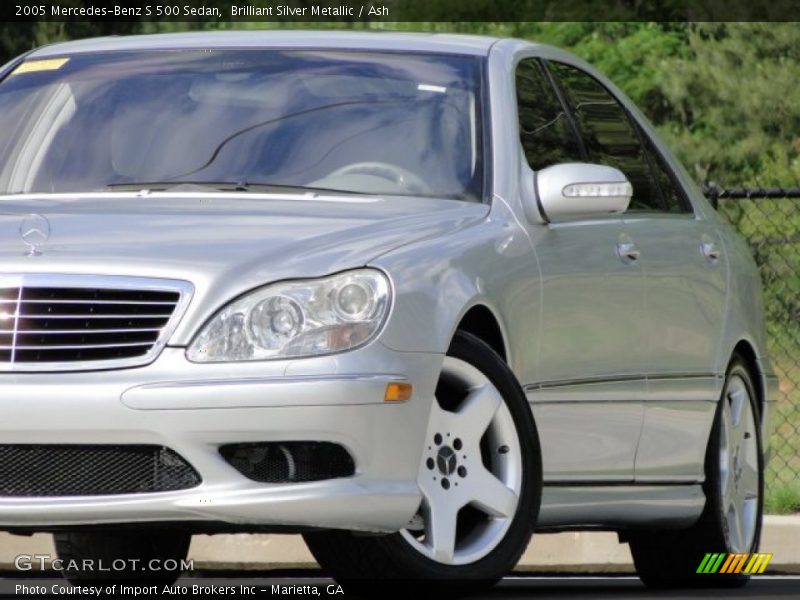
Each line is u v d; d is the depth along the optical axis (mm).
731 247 18375
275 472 12375
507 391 13555
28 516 12250
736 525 17984
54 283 12375
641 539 17797
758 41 52188
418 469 12703
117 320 12289
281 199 14070
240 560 20125
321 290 12383
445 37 16266
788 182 51156
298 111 15250
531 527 13742
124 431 12031
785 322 38625
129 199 14219
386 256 12773
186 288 12312
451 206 14289
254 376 12078
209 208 13680
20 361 12258
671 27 58688
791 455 33531
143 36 16859
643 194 17297
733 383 18078
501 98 15367
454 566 13195
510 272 13945
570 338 14805
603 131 17156
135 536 16734
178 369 12109
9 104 16109
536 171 15273
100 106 15727
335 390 12109
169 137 15242
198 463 12094
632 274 15875
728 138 52031
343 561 13039
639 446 15984
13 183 15195
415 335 12609
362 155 14844
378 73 15570
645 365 16016
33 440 12133
